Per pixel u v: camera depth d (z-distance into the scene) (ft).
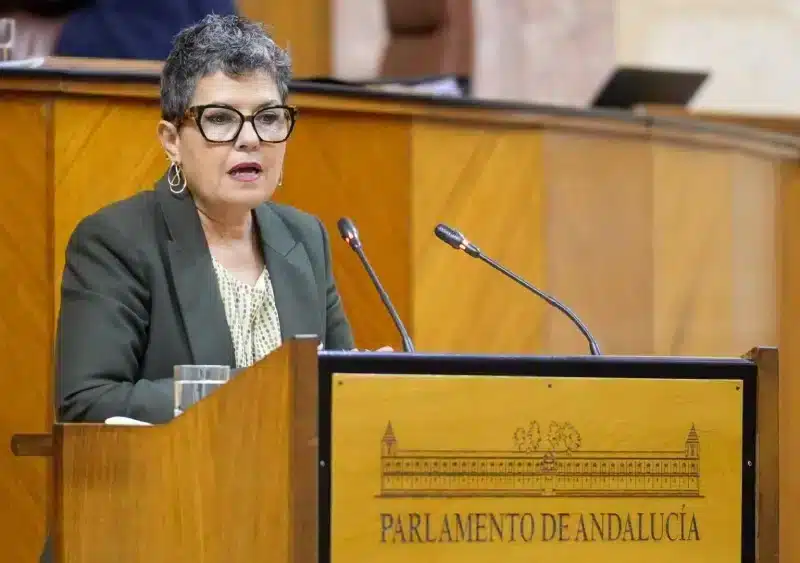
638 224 45.16
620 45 71.51
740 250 47.39
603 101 53.62
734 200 47.21
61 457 22.54
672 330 46.01
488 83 69.67
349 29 66.59
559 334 43.50
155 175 37.24
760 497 21.44
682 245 46.16
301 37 66.08
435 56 58.13
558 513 20.62
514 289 42.57
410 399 20.15
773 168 48.14
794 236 48.42
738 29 73.31
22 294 36.14
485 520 20.33
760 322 47.73
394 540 19.98
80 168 36.52
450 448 20.26
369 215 40.19
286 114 28.96
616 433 20.93
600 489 20.81
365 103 39.81
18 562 35.76
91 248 28.37
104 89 36.55
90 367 27.14
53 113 36.32
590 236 44.19
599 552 20.76
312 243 31.17
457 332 41.55
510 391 20.56
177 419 21.44
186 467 21.20
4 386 35.96
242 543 20.13
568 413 20.75
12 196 36.11
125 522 22.03
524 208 42.75
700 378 21.33
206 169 28.50
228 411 20.47
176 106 28.84
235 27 28.94
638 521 20.95
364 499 19.92
